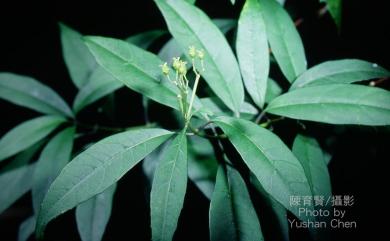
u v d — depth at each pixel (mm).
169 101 302
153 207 246
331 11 354
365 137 367
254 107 354
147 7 660
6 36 718
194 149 374
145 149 274
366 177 398
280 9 364
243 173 368
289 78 348
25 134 415
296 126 366
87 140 517
